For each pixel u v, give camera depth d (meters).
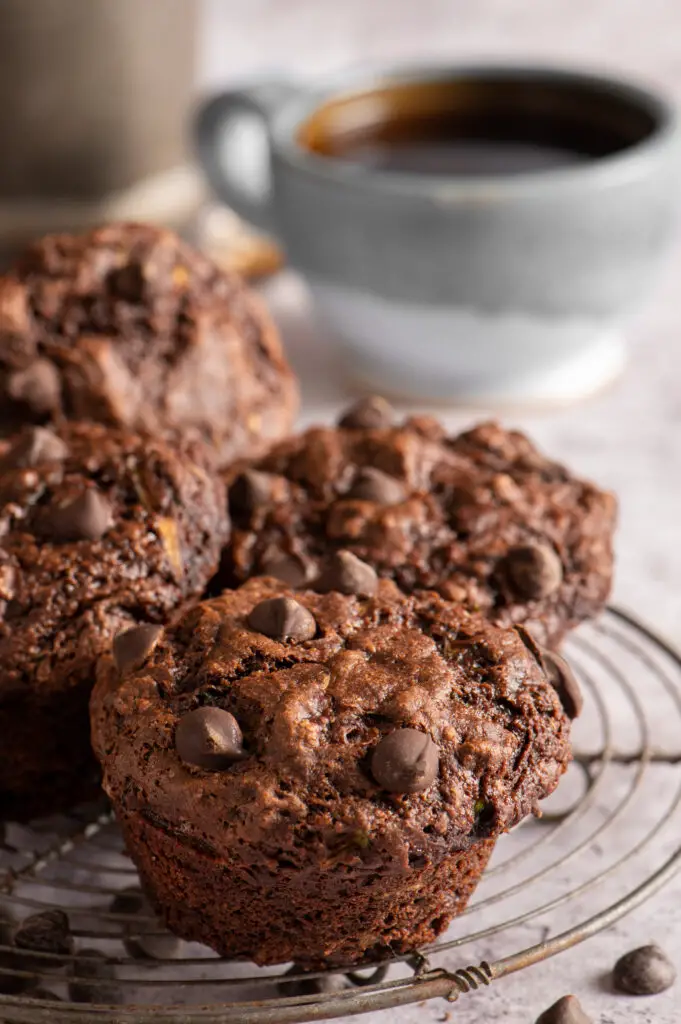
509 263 0.55
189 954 0.42
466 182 0.55
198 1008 0.38
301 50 0.80
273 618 0.40
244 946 0.41
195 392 0.49
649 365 0.63
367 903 0.40
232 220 0.68
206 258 0.51
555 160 0.58
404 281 0.56
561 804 0.45
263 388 0.51
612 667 0.48
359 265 0.56
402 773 0.38
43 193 0.60
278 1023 0.38
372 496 0.45
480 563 0.44
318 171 0.56
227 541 0.44
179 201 0.63
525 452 0.47
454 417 0.60
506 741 0.40
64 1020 0.38
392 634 0.41
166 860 0.40
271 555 0.44
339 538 0.44
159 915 0.42
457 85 0.60
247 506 0.45
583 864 0.44
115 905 0.42
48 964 0.41
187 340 0.49
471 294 0.56
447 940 0.42
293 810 0.38
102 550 0.43
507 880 0.43
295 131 0.57
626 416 0.60
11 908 0.42
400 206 0.54
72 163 0.60
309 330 0.64
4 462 0.44
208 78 0.79
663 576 0.53
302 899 0.40
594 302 0.56
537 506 0.45
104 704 0.41
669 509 0.56
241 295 0.52
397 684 0.40
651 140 0.56
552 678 0.41
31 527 0.43
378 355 0.59
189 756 0.39
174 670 0.40
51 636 0.42
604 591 0.45
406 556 0.44
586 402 0.61
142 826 0.40
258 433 0.50
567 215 0.54
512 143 0.59
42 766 0.44
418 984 0.39
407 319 0.57
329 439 0.46
